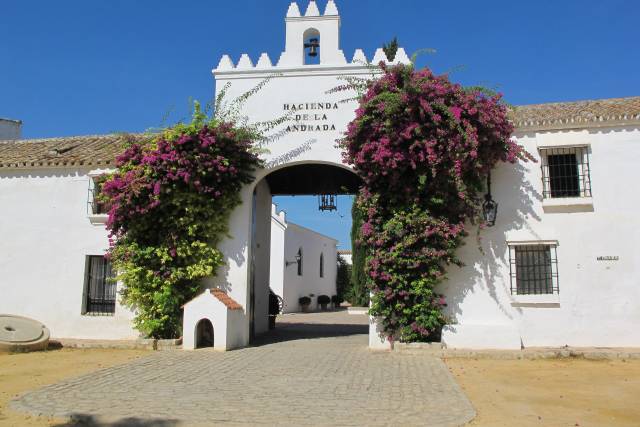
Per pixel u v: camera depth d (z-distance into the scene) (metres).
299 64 14.90
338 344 14.59
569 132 13.27
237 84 15.04
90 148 17.05
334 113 14.54
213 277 14.39
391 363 11.30
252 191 14.78
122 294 14.30
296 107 14.70
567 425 6.79
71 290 15.20
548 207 13.16
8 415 7.24
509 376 10.04
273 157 14.59
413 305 12.79
